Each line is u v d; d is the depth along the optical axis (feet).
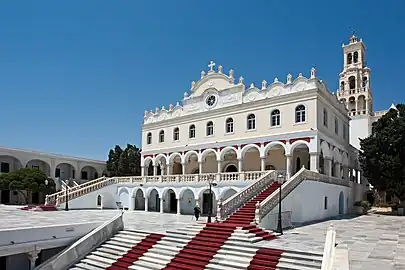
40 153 172.55
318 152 101.24
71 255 61.16
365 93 200.95
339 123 128.88
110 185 145.07
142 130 158.71
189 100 139.44
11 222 75.82
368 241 62.08
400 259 47.44
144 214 116.57
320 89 105.50
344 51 218.59
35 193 169.37
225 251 54.24
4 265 66.44
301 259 47.96
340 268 32.76
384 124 134.00
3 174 148.77
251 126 117.80
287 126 108.17
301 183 90.02
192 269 50.42
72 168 193.47
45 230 62.39
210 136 128.77
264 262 48.67
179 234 65.05
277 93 112.57
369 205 137.90
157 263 54.65
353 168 150.10
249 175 103.09
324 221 96.53
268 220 74.18
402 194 125.08
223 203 75.92
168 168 142.72
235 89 123.75
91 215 101.81
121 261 57.98
